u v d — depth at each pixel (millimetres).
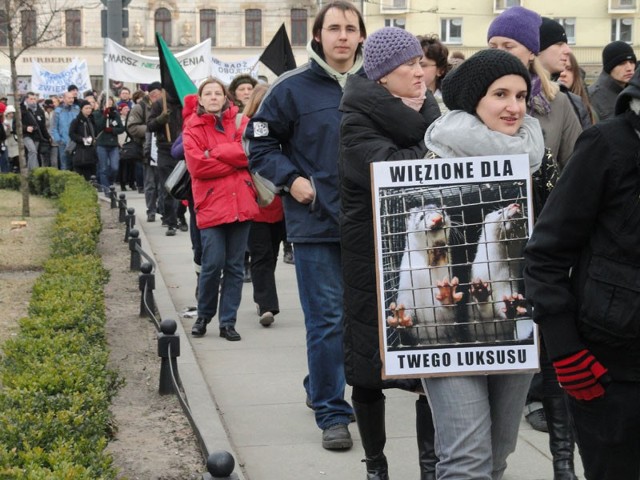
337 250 5316
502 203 3600
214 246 7656
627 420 3061
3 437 4184
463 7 58000
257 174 5461
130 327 8031
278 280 10609
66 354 5469
